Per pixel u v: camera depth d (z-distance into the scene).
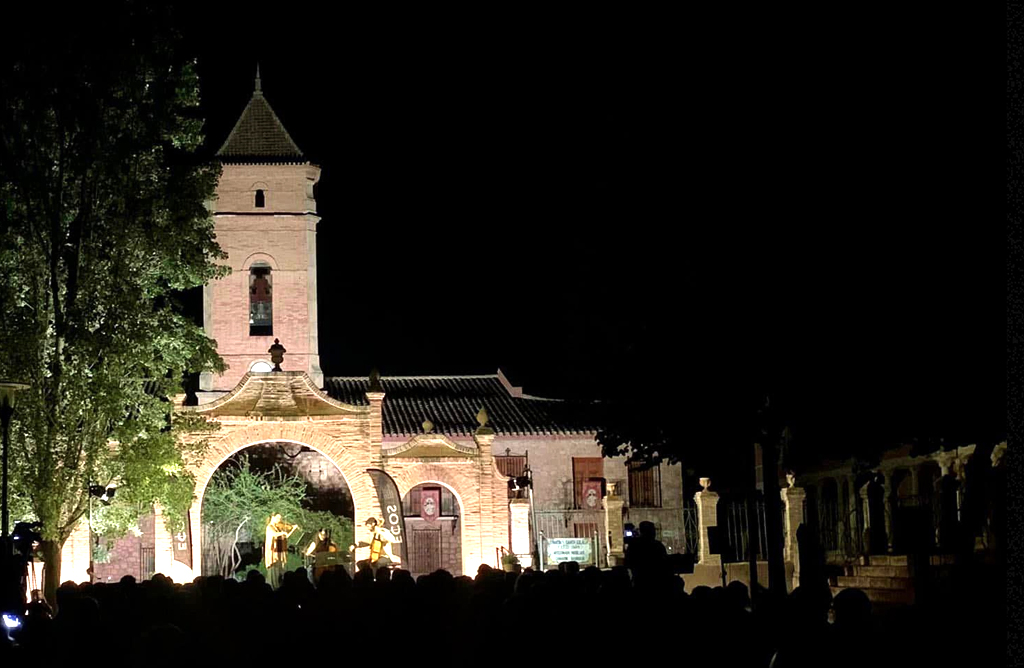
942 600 15.39
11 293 34.06
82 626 10.50
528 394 55.00
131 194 34.44
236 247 51.84
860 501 31.27
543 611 11.88
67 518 34.06
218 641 12.23
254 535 46.06
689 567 23.75
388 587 13.76
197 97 35.59
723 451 25.56
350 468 43.31
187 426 37.75
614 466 50.97
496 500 44.38
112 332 33.97
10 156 33.28
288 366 51.44
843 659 9.03
